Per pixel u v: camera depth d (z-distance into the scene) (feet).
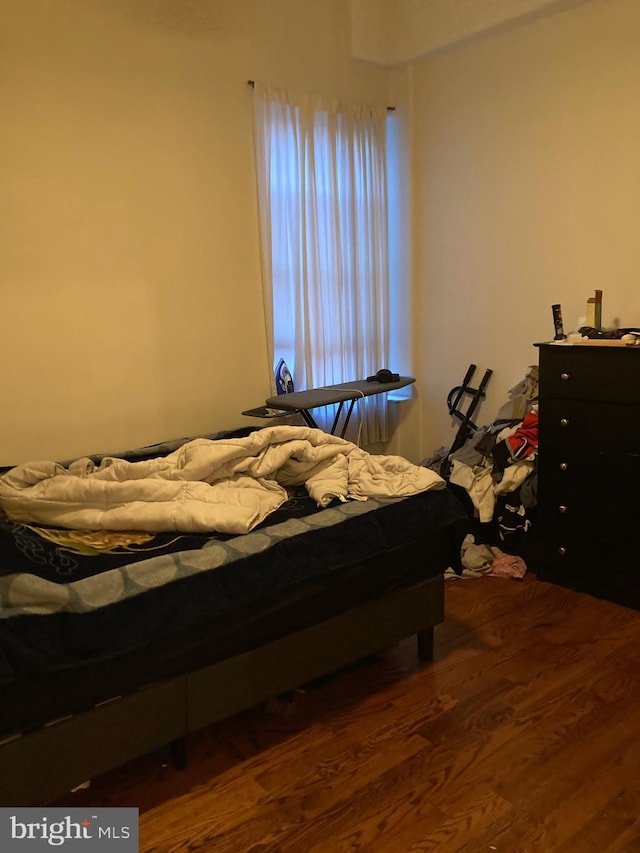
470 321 12.44
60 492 7.04
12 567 5.68
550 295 11.19
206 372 10.73
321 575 6.59
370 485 7.73
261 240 10.99
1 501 7.14
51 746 5.23
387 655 8.16
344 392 10.94
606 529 9.14
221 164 10.48
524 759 6.29
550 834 5.45
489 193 11.76
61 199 9.01
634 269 10.10
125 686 5.53
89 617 5.21
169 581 5.66
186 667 5.90
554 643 8.27
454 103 12.03
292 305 11.61
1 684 4.77
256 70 10.71
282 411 10.85
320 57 11.54
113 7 9.15
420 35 11.91
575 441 9.23
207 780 6.15
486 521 10.39
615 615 8.94
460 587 9.87
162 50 9.67
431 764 6.27
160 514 6.82
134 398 10.01
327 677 7.73
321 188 11.75
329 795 5.93
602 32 9.96
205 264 10.50
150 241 9.87
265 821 5.66
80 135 9.06
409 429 13.64
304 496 7.95
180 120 9.96
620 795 5.83
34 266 8.89
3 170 8.52
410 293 13.16
